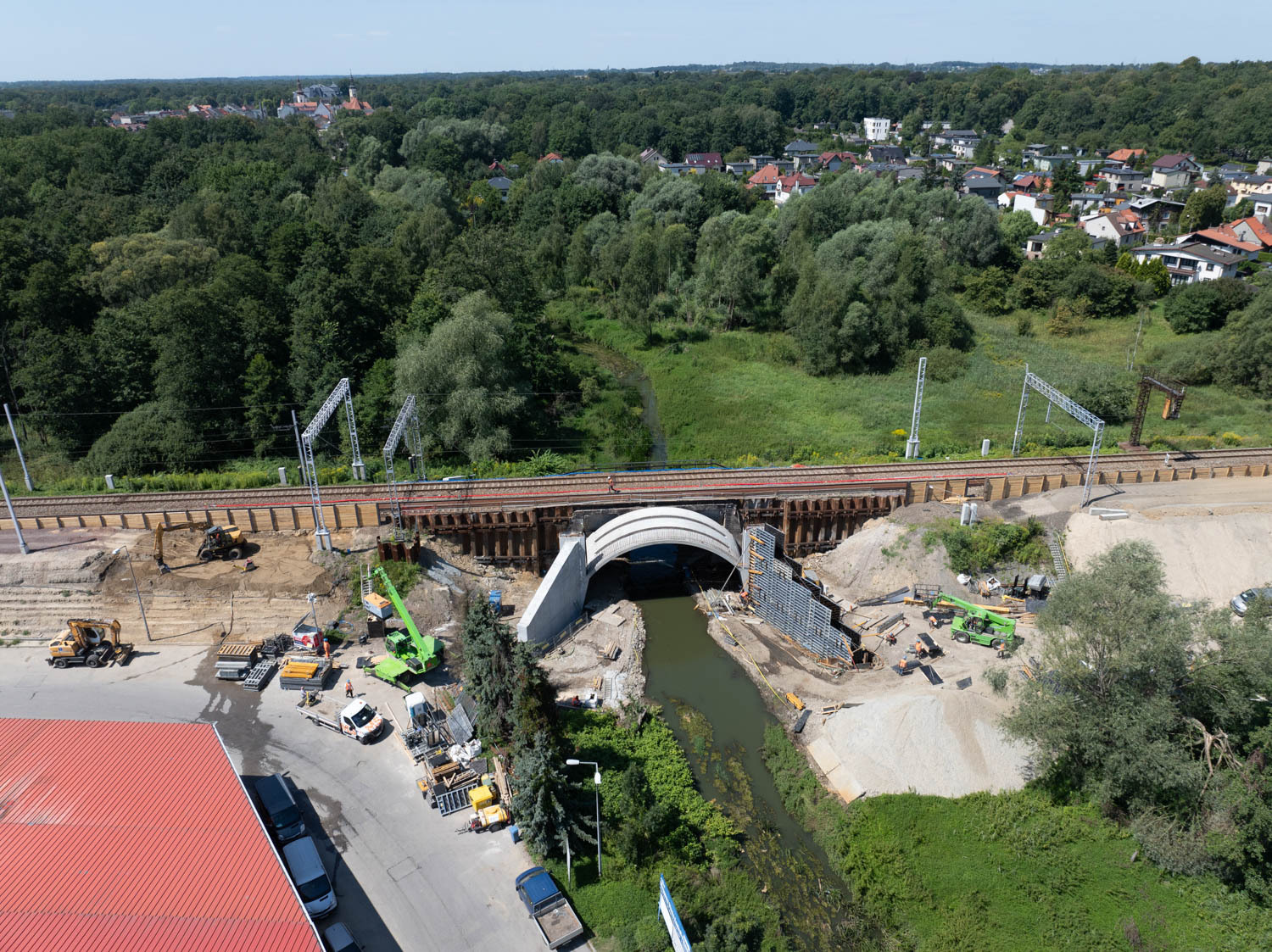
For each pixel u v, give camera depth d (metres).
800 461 85.75
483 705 49.00
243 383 88.75
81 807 39.97
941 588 65.69
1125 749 42.75
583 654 60.72
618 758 50.06
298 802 46.03
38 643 60.06
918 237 124.06
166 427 82.31
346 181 140.25
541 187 185.88
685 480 76.00
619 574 71.81
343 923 39.16
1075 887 41.78
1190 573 64.25
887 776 48.12
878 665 58.75
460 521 68.50
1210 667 43.94
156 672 56.91
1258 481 75.81
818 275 119.56
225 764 43.16
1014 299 138.12
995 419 97.62
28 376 81.88
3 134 178.50
